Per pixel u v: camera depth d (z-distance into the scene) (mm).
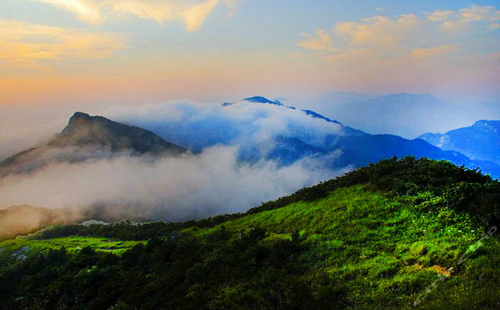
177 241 50906
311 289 24469
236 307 25000
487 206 27469
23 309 47594
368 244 29469
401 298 20484
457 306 16984
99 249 73000
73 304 42781
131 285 39031
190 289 32125
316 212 41125
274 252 32719
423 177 37469
